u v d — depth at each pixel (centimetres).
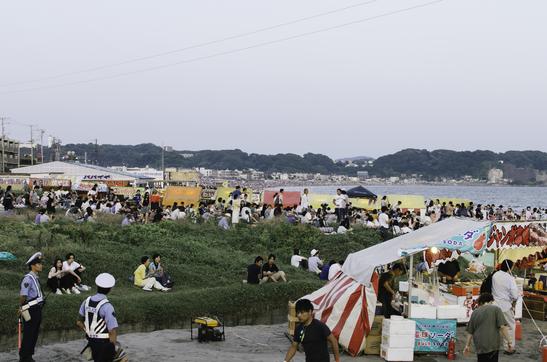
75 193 4425
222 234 3031
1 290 1745
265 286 2030
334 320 1344
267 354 1338
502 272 1420
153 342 1431
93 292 1878
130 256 2306
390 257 1337
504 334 1362
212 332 1452
